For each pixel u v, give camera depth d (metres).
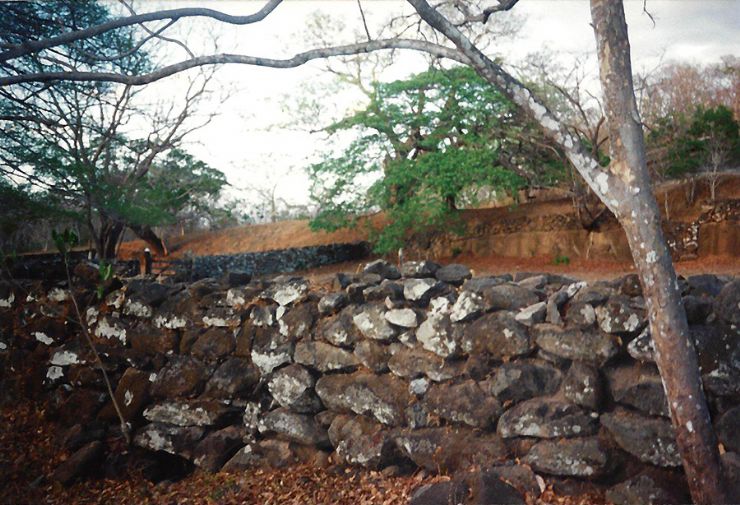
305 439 5.37
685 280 4.41
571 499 4.12
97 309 6.73
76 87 9.70
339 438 5.16
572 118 21.39
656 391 4.02
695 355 3.68
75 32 4.36
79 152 12.07
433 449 4.68
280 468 5.37
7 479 5.57
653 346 3.78
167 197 19.38
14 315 7.24
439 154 21.11
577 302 4.41
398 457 4.89
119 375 6.46
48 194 13.11
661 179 22.33
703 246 19.52
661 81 20.64
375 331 5.15
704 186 21.86
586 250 21.59
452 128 21.98
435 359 4.88
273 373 5.63
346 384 5.23
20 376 6.91
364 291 5.36
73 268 7.23
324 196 23.33
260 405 5.70
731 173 22.16
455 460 4.59
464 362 4.81
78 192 13.10
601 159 19.92
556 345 4.39
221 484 5.27
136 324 6.48
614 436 4.11
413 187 22.23
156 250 29.81
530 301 4.68
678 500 3.85
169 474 5.86
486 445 4.52
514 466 4.29
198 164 20.64
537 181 23.95
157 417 6.04
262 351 5.72
